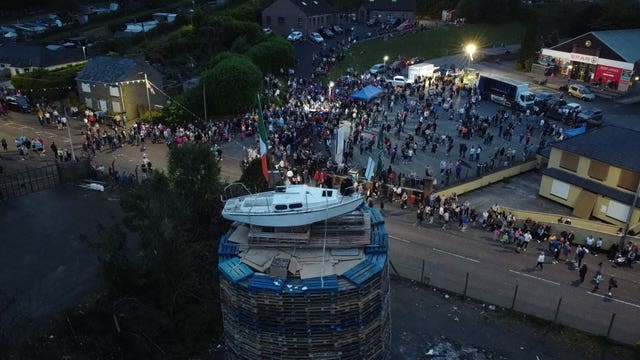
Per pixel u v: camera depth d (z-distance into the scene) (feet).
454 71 234.79
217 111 176.24
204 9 335.06
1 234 91.86
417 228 111.24
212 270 82.07
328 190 61.52
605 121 184.24
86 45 271.69
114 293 73.00
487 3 312.91
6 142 146.41
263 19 290.15
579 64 232.94
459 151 151.23
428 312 81.92
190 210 83.10
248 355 58.59
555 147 126.52
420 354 72.38
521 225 113.60
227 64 176.14
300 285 53.78
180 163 88.22
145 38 274.36
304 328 55.16
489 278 93.35
